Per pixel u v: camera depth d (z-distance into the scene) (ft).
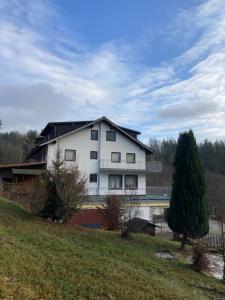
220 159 279.28
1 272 25.08
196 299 32.65
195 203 59.11
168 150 335.26
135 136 146.92
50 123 135.03
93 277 30.37
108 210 67.67
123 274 33.45
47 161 122.93
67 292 25.72
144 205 122.21
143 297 28.84
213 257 52.16
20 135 320.50
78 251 37.96
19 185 84.28
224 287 39.93
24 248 33.06
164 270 40.86
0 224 42.45
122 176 136.77
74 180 55.47
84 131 131.03
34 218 52.65
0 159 241.35
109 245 46.80
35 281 25.67
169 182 219.82
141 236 60.39
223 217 50.52
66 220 54.85
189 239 61.67
